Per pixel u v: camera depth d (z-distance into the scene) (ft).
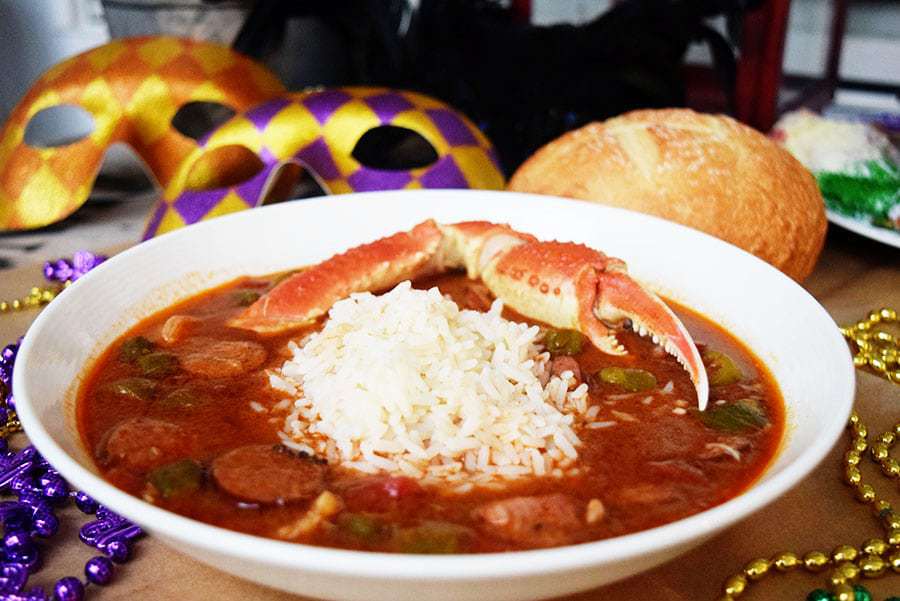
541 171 1.58
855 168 1.80
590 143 1.55
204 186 1.78
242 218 1.40
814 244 1.53
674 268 1.35
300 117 1.68
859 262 1.69
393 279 1.33
